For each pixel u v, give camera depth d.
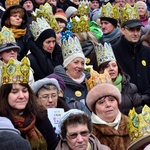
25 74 5.75
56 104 6.42
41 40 8.04
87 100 6.16
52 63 8.05
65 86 7.08
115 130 6.01
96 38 8.79
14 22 8.45
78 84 7.25
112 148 5.93
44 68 7.87
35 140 5.58
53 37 8.07
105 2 12.88
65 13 11.12
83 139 5.43
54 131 5.88
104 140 5.96
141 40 9.11
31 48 7.99
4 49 7.39
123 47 8.48
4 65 5.77
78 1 12.41
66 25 9.98
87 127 5.46
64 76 7.29
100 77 6.70
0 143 3.89
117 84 7.48
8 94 5.69
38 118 5.73
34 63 7.86
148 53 8.52
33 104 5.75
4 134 3.97
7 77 5.73
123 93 7.42
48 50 8.03
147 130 5.55
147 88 8.27
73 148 5.44
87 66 7.91
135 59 8.44
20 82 5.71
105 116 6.07
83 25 8.76
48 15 8.91
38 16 8.98
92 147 5.54
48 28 8.10
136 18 8.78
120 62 8.43
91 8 12.76
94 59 8.44
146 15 11.91
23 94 5.71
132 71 8.38
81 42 8.64
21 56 8.29
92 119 6.10
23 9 8.52
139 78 8.36
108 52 7.71
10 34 7.51
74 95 7.22
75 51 7.39
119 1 12.42
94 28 9.11
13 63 5.74
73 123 5.42
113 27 9.48
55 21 8.87
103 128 6.00
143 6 11.84
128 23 8.46
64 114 5.53
